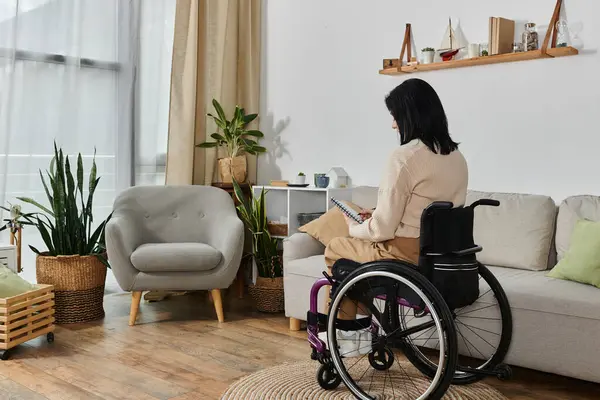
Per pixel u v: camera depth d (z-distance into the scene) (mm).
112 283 4309
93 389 2572
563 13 3262
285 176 4578
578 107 3246
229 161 4359
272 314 3822
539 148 3387
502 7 3484
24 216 3518
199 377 2723
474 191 3438
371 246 2443
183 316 3758
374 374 2721
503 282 2766
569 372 2516
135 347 3135
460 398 2477
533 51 3270
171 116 4316
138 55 4301
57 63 3902
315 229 3543
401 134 2377
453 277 2227
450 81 3701
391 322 2346
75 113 3982
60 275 3506
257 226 3926
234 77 4613
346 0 4160
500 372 2338
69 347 3123
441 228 2225
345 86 4195
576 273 2711
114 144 4199
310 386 2598
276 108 4609
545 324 2559
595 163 3207
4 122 3652
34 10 3793
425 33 3795
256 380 2668
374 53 4035
